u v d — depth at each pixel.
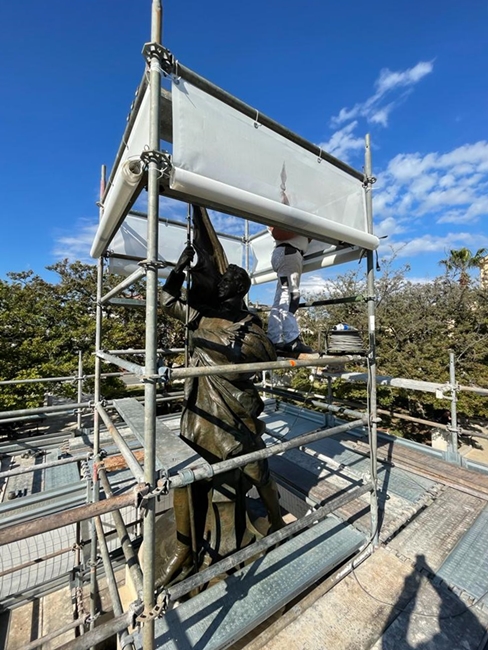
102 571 2.84
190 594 1.92
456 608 1.62
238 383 2.15
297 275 2.69
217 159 1.35
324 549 1.98
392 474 3.00
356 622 1.55
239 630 1.46
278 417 4.75
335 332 2.48
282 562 1.86
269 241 4.03
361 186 2.14
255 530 2.31
